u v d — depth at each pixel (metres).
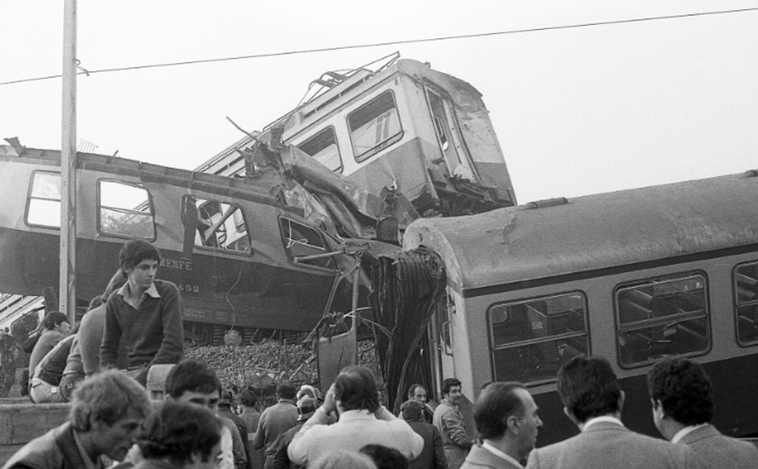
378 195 21.73
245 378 19.08
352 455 2.84
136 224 19.28
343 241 21.30
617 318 13.09
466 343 12.83
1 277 18.67
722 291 13.48
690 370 4.11
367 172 21.95
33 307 19.36
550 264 13.13
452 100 23.06
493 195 23.06
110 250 18.92
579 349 12.96
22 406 5.52
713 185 14.71
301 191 21.55
